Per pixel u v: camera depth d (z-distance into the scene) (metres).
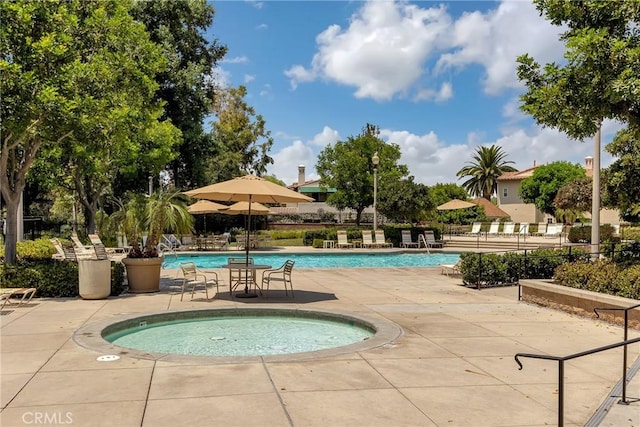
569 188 27.52
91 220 24.19
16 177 11.81
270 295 12.07
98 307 9.98
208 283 13.39
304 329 9.04
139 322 8.92
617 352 6.75
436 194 58.00
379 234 30.16
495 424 4.31
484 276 13.55
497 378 5.59
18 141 11.05
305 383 5.31
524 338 7.55
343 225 44.78
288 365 5.97
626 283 8.78
